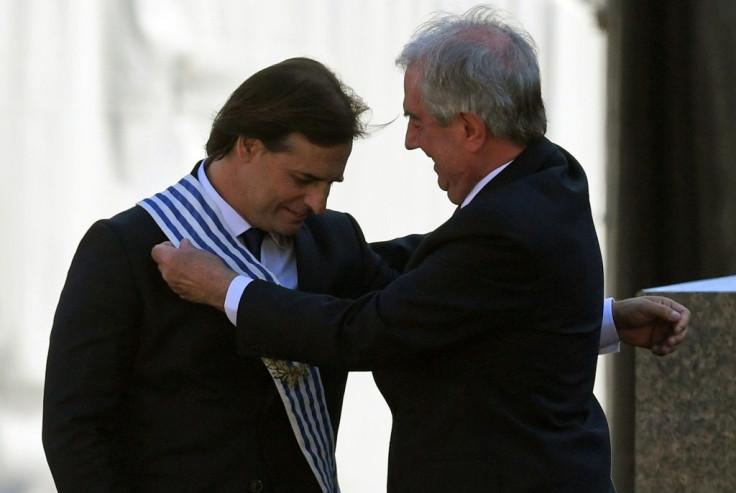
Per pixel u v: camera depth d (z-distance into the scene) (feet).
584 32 55.93
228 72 46.65
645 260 58.44
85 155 43.86
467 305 23.93
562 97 55.67
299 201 24.71
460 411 24.63
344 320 24.21
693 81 57.67
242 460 24.72
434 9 50.96
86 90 43.83
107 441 23.90
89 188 43.96
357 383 51.03
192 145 45.96
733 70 57.36
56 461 23.52
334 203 50.21
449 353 24.77
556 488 24.23
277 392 25.07
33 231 43.09
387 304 24.11
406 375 25.49
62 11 43.32
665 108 57.82
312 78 24.00
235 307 23.99
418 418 25.13
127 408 24.75
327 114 23.67
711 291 35.47
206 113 46.21
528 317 24.32
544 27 54.80
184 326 24.34
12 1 42.45
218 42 46.47
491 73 24.38
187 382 24.57
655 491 36.52
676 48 57.57
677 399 36.09
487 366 24.56
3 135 42.45
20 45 42.65
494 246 23.90
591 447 25.05
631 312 29.35
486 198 24.47
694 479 35.94
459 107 24.59
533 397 24.48
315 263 26.48
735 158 57.52
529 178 24.97
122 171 44.62
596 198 57.16
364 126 24.79
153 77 45.14
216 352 24.62
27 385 43.19
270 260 25.91
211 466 24.56
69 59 43.50
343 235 27.73
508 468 24.23
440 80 24.63
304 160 23.94
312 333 24.06
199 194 25.05
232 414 24.73
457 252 24.09
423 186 51.70
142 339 24.30
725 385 35.32
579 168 26.27
